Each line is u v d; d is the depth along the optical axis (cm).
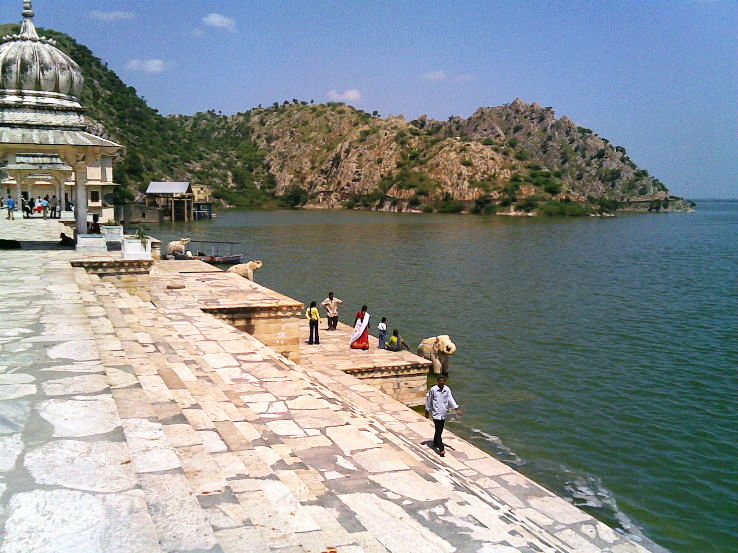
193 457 516
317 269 4966
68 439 476
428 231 9775
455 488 794
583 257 6119
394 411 1484
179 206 10875
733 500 1287
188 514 388
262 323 1642
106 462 439
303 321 2641
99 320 905
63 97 1736
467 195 17412
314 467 778
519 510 1023
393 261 5594
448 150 18662
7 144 1614
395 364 1833
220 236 8094
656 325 2941
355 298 3669
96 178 4219
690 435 1619
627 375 2141
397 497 708
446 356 2081
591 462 1457
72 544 338
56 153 1828
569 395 1928
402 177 18888
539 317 3136
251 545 382
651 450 1525
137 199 12138
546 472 1405
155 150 16275
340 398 1117
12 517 363
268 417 941
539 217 15275
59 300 1030
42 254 1678
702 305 3466
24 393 574
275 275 4603
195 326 1430
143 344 949
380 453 838
